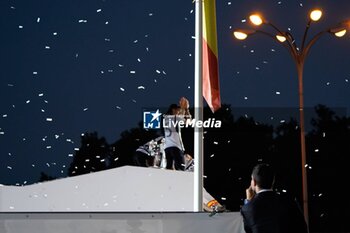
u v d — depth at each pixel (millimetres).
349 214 40781
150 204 8758
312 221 40500
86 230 6348
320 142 41938
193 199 8891
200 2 9828
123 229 6371
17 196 8594
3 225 6301
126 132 25359
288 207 5266
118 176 8766
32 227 6320
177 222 6434
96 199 8664
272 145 38906
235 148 36500
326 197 41344
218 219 6465
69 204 8641
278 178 39688
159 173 8836
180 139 12500
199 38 9805
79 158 21453
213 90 9594
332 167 41875
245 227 5355
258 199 5320
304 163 18766
